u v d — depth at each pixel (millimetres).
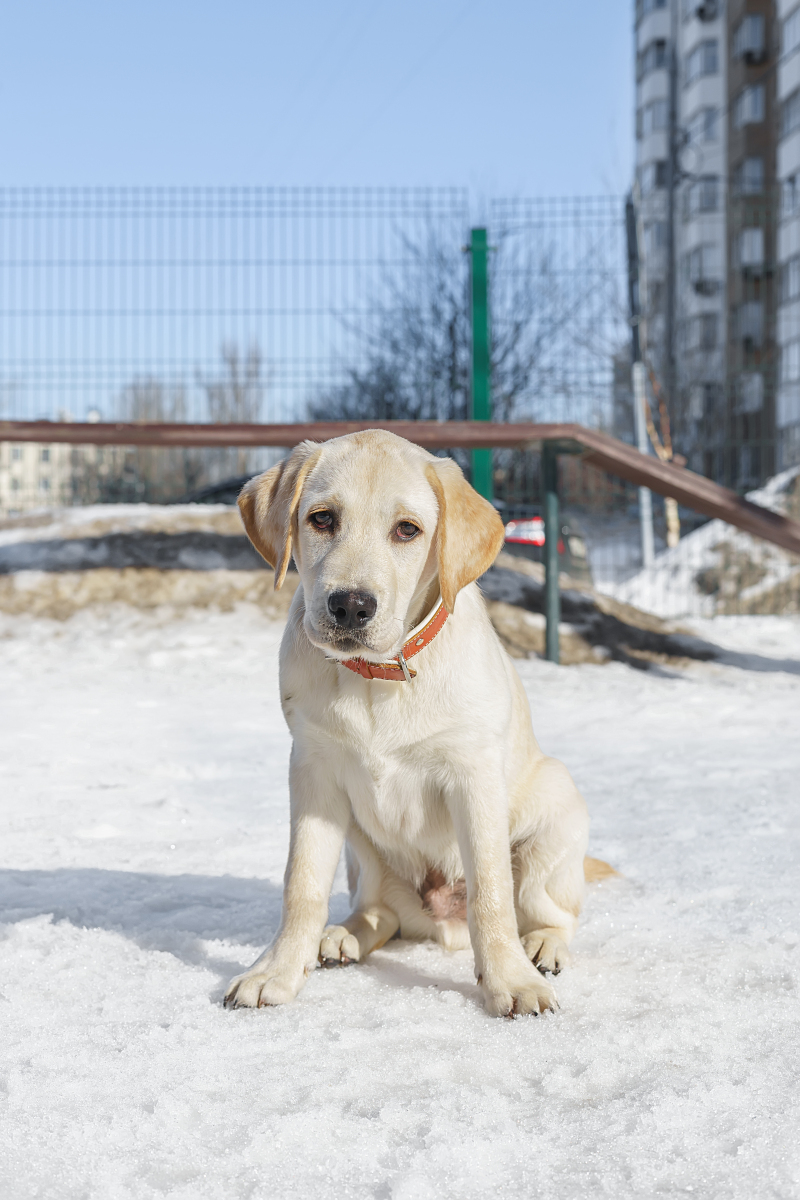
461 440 7938
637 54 45656
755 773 4688
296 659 2314
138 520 9969
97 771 4664
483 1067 1793
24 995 2121
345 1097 1669
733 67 36812
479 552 2311
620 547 14172
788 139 32438
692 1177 1418
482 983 2162
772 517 7922
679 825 3738
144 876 3096
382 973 2379
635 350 14258
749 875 3092
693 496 7953
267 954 2238
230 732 5758
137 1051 1833
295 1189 1390
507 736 2377
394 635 2146
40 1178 1415
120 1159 1464
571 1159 1464
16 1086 1674
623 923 2686
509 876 2285
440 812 2430
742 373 12867
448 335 20000
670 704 6832
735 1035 1930
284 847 3496
